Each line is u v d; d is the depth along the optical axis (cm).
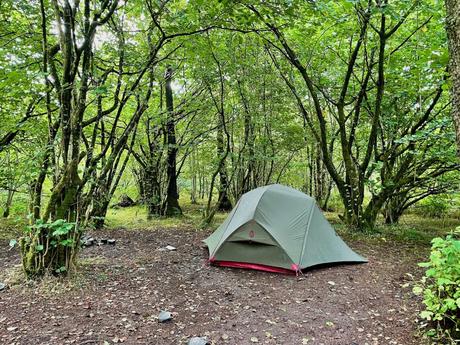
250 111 1129
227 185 1164
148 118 1024
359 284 546
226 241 634
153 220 1164
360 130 1180
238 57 1091
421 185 941
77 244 526
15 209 958
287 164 1399
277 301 481
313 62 1063
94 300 453
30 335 358
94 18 520
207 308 452
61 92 506
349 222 970
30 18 701
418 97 902
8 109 773
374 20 890
